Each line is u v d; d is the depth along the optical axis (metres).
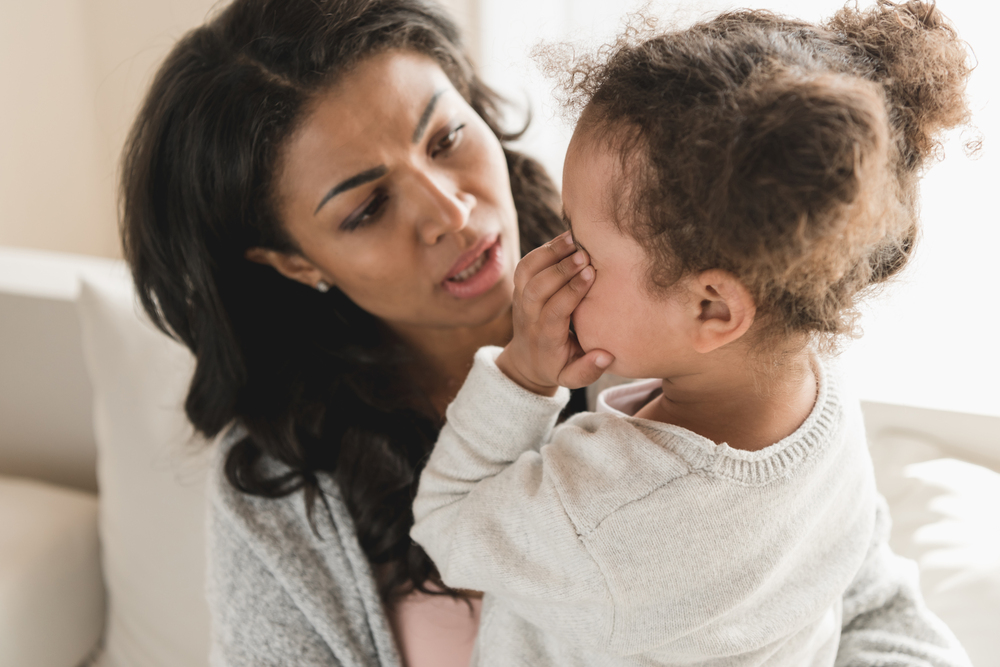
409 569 0.82
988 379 0.99
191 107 0.74
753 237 0.41
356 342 0.90
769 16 0.52
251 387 0.88
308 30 0.70
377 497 0.83
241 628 0.81
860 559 0.62
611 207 0.50
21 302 1.21
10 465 1.32
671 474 0.53
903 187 0.49
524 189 1.01
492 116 0.97
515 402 0.62
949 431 0.95
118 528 1.15
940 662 0.68
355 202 0.72
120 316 1.12
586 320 0.55
